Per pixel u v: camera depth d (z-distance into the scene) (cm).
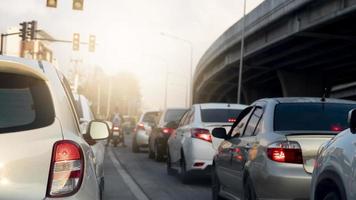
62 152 394
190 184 1281
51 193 384
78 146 407
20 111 403
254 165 734
